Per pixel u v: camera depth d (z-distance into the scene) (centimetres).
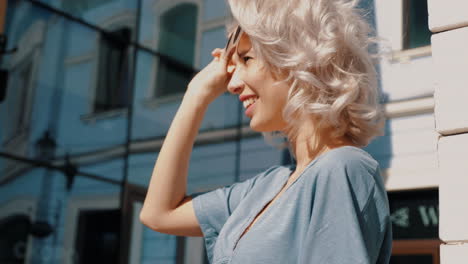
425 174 589
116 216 856
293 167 118
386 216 98
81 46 878
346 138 107
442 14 169
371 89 107
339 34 105
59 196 816
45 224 800
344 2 109
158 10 950
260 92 111
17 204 788
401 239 598
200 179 884
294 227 99
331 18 106
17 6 809
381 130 108
